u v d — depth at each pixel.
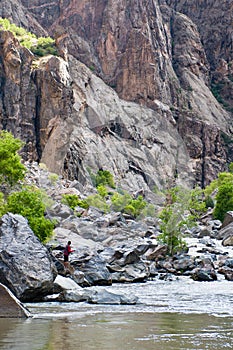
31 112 188.62
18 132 185.38
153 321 23.50
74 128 195.88
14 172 72.81
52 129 186.88
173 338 19.03
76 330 20.55
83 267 46.16
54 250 58.78
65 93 190.12
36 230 53.97
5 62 190.25
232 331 20.75
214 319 24.34
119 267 50.16
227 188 109.69
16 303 24.69
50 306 29.62
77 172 186.12
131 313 26.42
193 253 66.12
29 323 22.52
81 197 135.88
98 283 45.12
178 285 45.97
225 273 53.75
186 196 74.75
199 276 50.38
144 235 85.75
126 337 19.08
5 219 34.44
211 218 111.56
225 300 34.09
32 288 31.20
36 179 147.00
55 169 180.12
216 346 17.59
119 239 77.50
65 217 94.69
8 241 32.97
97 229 83.38
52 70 191.12
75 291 32.50
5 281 31.45
